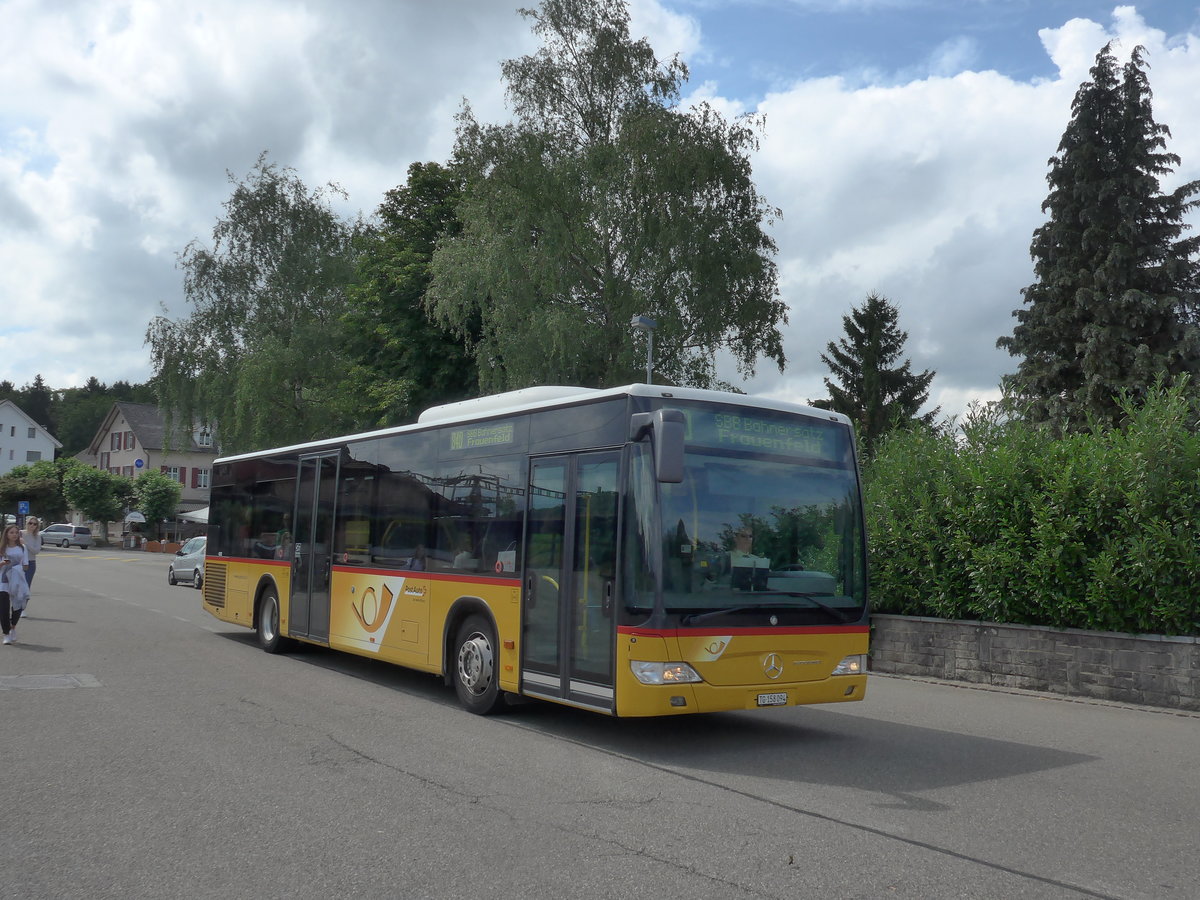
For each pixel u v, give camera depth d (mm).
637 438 8312
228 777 7145
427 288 32125
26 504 65375
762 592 8531
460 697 10359
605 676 8422
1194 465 11523
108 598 25719
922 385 55625
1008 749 8883
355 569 12773
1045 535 12445
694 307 29797
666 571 8141
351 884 4984
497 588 9922
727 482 8617
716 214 29812
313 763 7633
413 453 11766
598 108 31328
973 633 13359
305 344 42688
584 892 4914
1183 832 6234
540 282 29609
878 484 15062
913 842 5883
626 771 7688
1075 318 36438
